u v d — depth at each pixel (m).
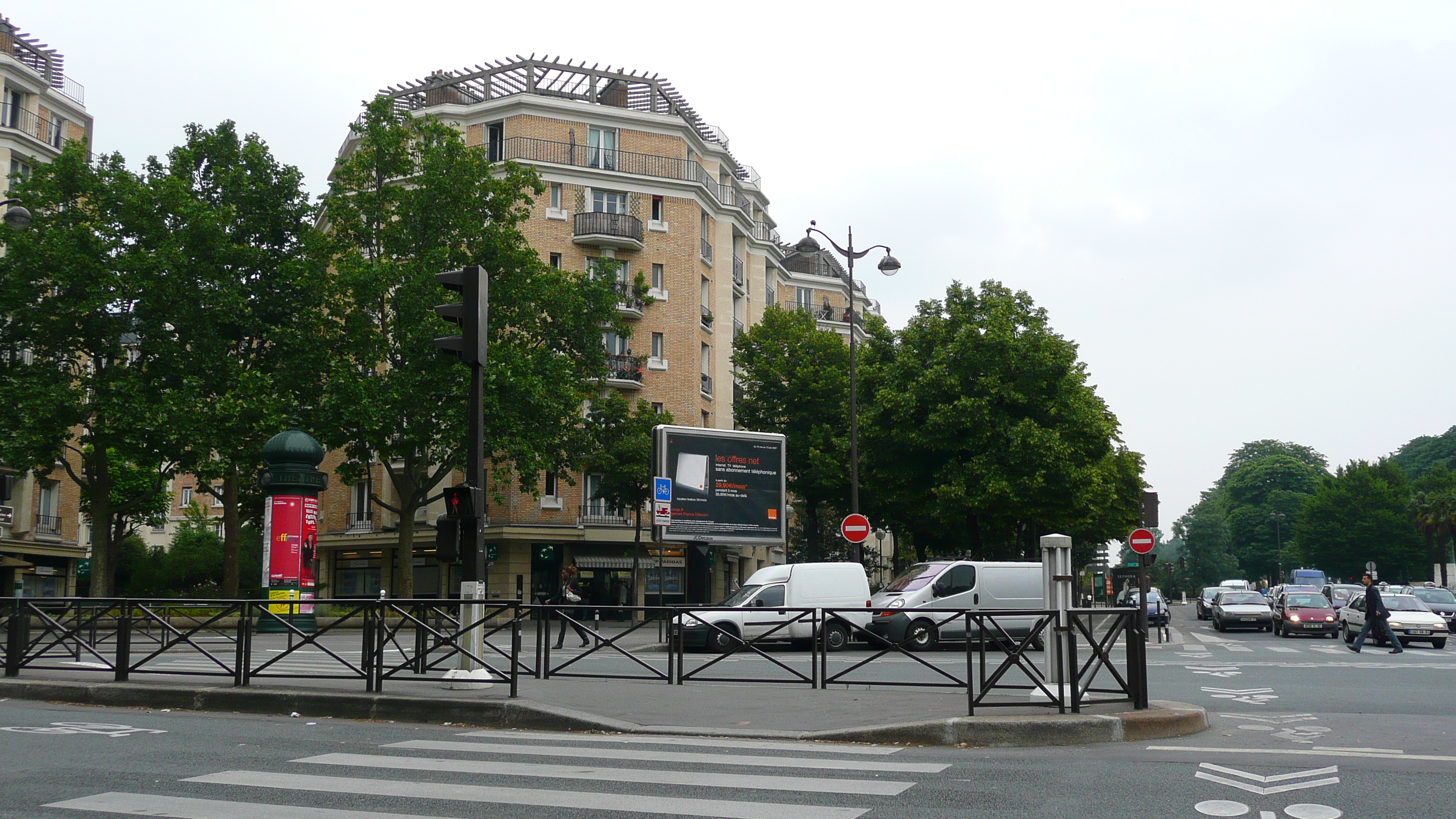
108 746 8.73
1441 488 81.94
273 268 35.91
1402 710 12.13
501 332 34.97
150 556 60.25
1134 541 24.58
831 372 42.34
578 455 38.59
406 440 33.25
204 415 31.97
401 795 6.62
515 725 10.27
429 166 34.56
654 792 6.72
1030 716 9.47
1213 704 12.59
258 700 11.43
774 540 31.33
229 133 36.12
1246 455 114.31
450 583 44.94
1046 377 34.47
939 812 6.14
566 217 45.66
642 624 13.95
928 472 35.84
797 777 7.26
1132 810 6.21
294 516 24.30
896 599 24.28
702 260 49.25
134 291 32.34
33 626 13.53
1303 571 63.97
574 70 47.78
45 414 31.12
